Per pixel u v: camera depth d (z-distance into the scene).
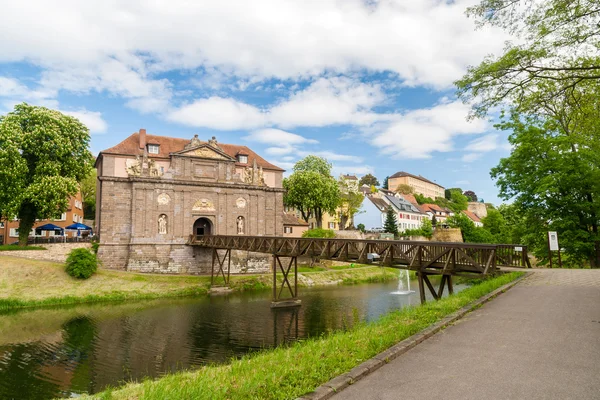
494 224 82.88
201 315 27.70
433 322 9.99
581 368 6.37
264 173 55.38
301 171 64.88
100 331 23.17
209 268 45.94
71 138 42.06
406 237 73.75
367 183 139.75
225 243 38.59
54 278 35.19
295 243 27.80
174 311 29.20
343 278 48.41
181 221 45.28
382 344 8.20
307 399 5.81
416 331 9.25
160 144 50.00
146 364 17.05
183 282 39.56
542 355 7.10
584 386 5.68
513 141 31.61
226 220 48.00
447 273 16.61
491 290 13.98
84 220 70.19
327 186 62.62
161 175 45.75
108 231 42.12
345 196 74.94
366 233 68.12
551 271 19.94
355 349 8.17
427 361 7.23
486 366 6.72
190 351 18.98
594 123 17.55
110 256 41.91
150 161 44.75
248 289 40.47
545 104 14.75
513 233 35.31
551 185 27.97
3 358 18.09
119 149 46.44
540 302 11.83
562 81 14.03
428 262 17.55
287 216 67.62
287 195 63.88
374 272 52.62
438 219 111.44
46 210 38.16
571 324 9.13
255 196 50.31
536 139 30.09
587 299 12.03
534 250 32.91
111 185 42.75
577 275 18.00
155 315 27.75
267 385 6.51
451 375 6.43
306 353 8.48
